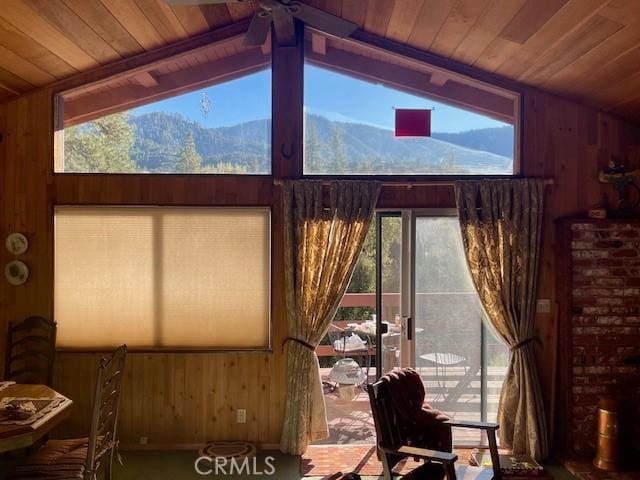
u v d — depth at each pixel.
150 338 4.26
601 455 3.86
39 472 2.77
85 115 4.35
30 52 3.66
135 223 4.26
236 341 4.27
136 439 4.24
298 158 4.31
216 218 4.29
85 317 4.24
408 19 3.83
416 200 4.34
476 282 4.19
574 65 3.69
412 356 4.36
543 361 4.26
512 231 4.18
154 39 4.11
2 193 4.23
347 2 3.80
